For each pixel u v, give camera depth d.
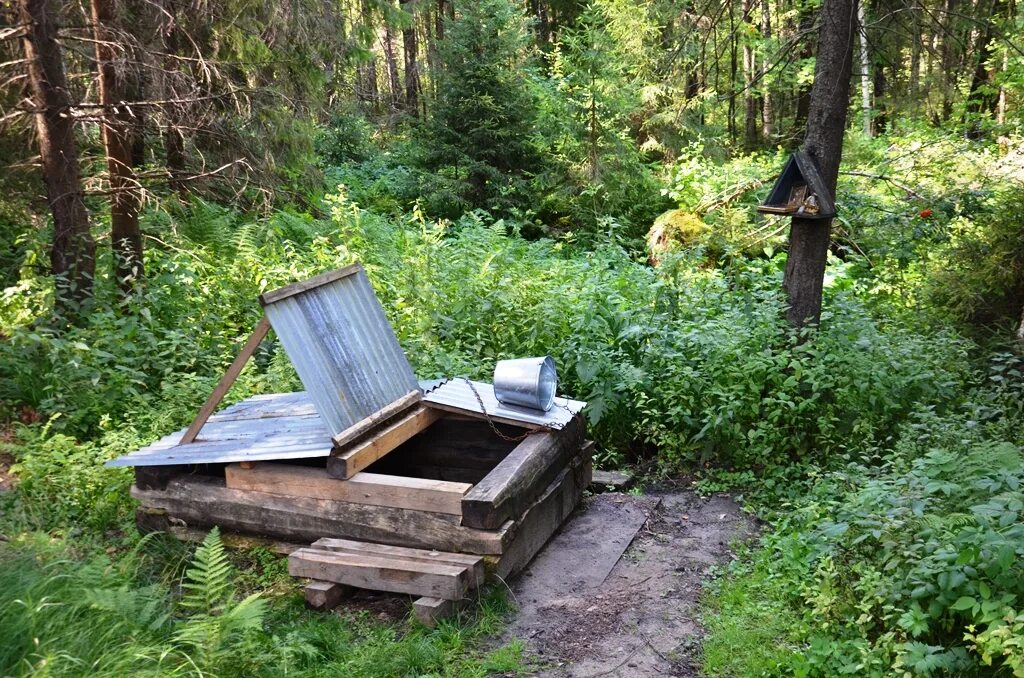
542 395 5.25
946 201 9.27
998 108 18.09
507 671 3.79
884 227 9.50
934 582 3.73
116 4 8.41
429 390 5.54
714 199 13.09
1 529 4.91
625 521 5.40
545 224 16.84
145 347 7.27
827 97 6.66
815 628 3.94
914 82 7.61
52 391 6.64
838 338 6.58
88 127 9.89
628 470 6.50
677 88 9.21
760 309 6.88
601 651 3.96
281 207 12.34
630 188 16.52
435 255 8.61
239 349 7.84
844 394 6.03
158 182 9.70
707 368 6.48
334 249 9.54
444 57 16.52
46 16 7.52
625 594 4.49
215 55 9.58
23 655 3.24
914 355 6.60
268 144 10.88
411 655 3.80
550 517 5.09
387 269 9.46
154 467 4.99
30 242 8.84
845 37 6.55
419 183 16.20
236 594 4.50
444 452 5.66
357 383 4.96
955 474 4.35
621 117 17.16
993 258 7.95
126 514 5.30
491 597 4.33
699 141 17.64
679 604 4.38
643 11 16.58
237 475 4.82
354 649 3.90
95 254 8.37
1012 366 7.19
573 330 7.56
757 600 4.34
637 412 6.87
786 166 6.74
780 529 4.92
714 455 6.37
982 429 5.53
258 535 4.88
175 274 8.36
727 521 5.49
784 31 20.17
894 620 3.78
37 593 3.63
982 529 3.57
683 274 8.38
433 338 7.61
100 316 7.18
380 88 33.38
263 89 10.09
